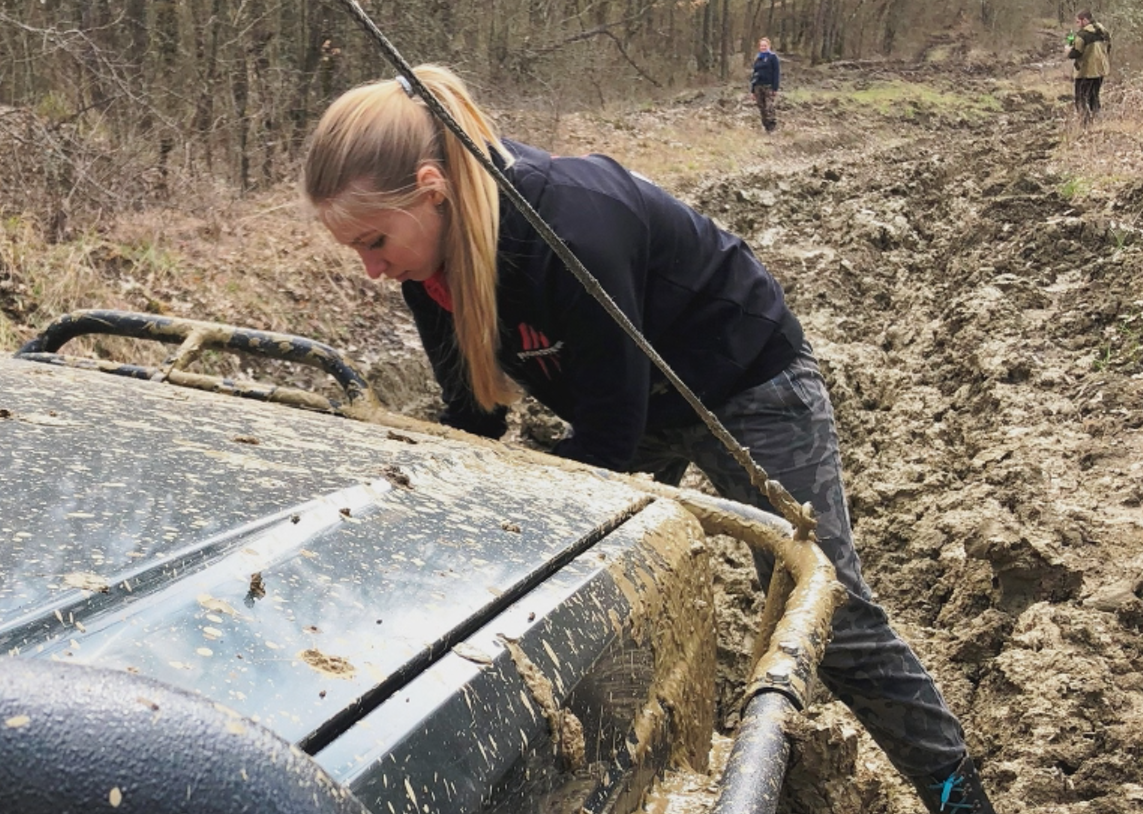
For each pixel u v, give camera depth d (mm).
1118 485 4820
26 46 7520
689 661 1687
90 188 6805
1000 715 3625
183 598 958
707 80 20969
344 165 2035
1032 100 21047
